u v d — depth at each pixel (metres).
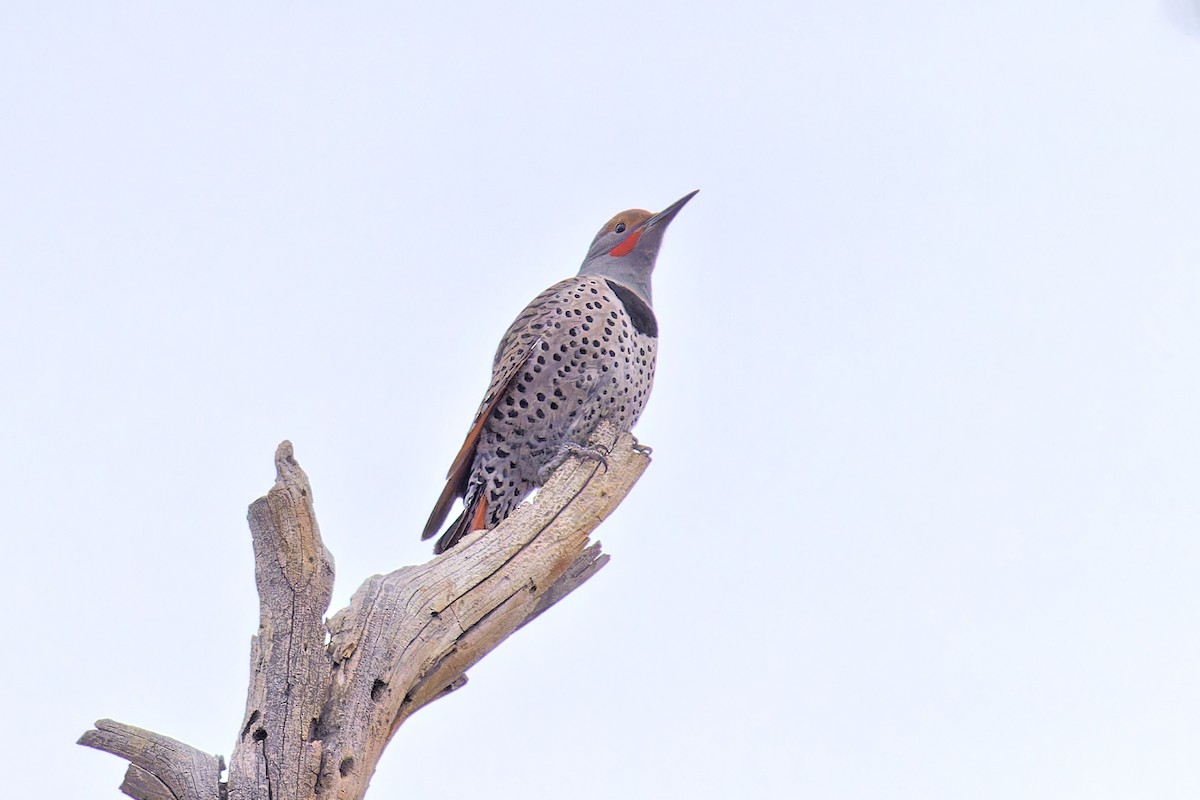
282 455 8.55
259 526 8.41
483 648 9.10
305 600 8.25
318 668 8.16
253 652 8.24
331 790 7.86
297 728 7.93
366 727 8.19
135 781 7.76
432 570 9.05
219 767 7.85
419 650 8.65
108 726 7.86
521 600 9.26
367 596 8.70
